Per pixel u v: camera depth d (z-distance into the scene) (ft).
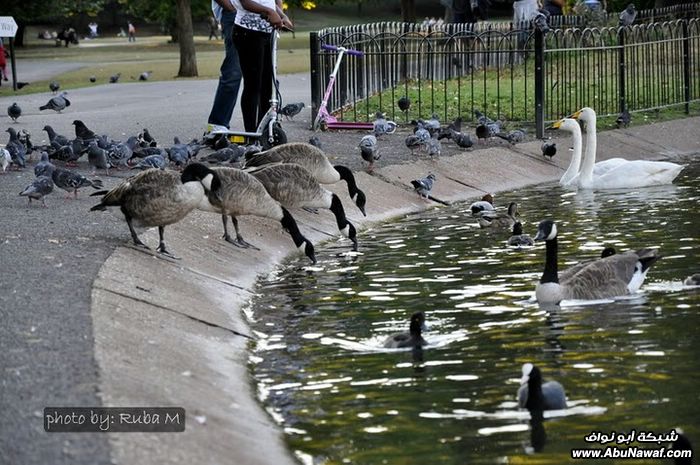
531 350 33.55
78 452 23.24
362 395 30.37
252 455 25.67
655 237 50.16
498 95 89.51
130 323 33.27
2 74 180.14
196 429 25.88
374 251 50.75
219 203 46.34
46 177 52.01
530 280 43.01
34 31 380.37
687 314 36.58
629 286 39.81
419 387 30.78
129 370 28.66
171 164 65.67
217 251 46.70
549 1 131.54
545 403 28.43
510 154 77.15
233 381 31.27
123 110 102.99
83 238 43.96
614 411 28.09
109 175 62.34
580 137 71.05
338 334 36.60
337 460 26.03
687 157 84.43
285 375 32.53
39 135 82.38
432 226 57.16
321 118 84.02
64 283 36.29
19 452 23.17
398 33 102.22
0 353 29.04
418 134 72.49
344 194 60.75
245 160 63.10
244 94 68.49
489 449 26.16
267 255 49.08
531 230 54.19
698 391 29.17
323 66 88.99
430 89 106.93
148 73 165.99
